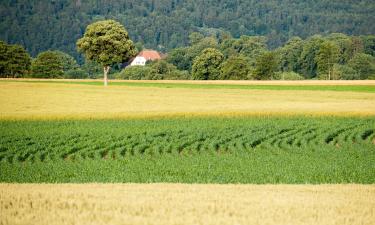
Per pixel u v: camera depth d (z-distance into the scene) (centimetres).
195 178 4962
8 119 9525
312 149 6812
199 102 13638
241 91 18262
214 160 6003
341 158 6138
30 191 3591
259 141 7425
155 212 2948
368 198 3447
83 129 8375
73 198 3334
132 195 3434
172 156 6316
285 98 15088
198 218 2844
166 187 3850
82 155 6500
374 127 8581
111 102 13688
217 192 3591
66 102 13638
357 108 10894
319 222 2802
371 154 6475
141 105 12706
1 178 4975
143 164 5747
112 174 5178
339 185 4134
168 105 12662
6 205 3123
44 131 8156
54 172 5288
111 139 7412
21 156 6206
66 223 2731
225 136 7588
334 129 8281
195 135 7688
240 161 5925
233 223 2766
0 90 18275
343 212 3016
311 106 11506
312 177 5009
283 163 5778
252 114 9988
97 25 19900
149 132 8031
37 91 17838
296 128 8412
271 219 2845
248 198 3362
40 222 2758
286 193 3594
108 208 3056
